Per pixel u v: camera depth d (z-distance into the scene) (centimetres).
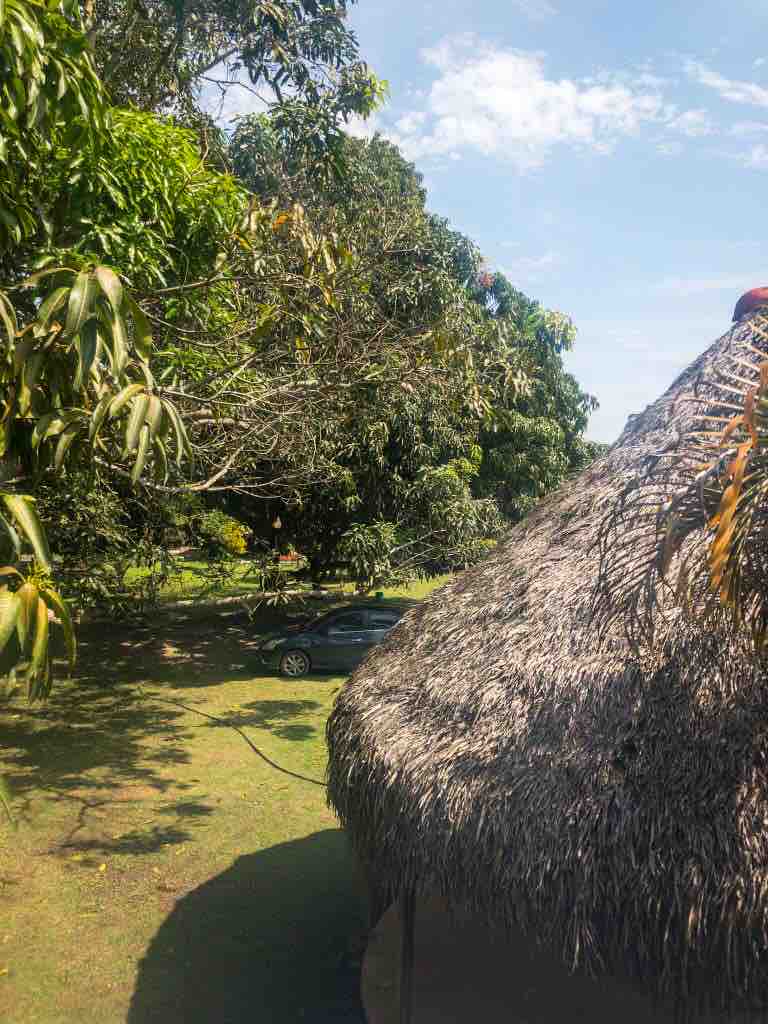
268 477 1545
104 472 770
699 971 317
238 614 2264
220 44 1448
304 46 1400
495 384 1256
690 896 313
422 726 471
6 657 282
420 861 411
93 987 584
